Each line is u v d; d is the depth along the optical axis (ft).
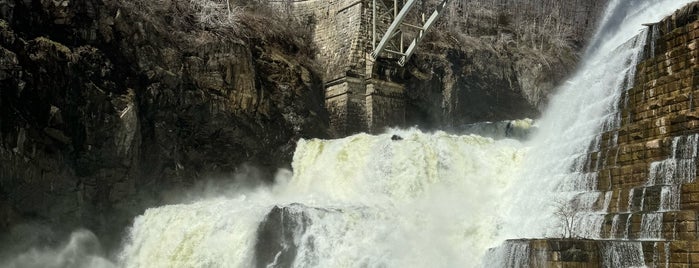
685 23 93.56
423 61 163.12
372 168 118.32
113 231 111.75
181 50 126.72
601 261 68.39
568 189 91.66
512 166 110.93
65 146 107.04
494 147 118.01
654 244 65.92
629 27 137.08
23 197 101.19
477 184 111.04
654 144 81.76
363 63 151.84
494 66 181.37
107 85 112.78
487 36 195.11
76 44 112.68
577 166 93.45
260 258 95.55
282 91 142.61
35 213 103.40
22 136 100.22
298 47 157.79
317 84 153.58
